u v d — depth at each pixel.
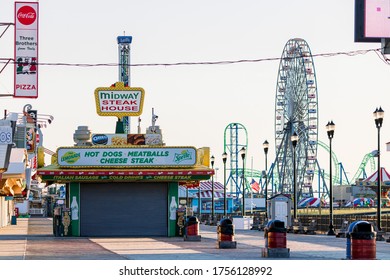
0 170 47.31
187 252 31.78
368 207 138.12
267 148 77.12
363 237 22.27
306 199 124.50
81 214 48.50
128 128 96.94
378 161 48.09
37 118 91.19
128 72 127.31
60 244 38.50
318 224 62.28
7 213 84.38
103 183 48.69
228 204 169.88
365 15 37.69
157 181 48.44
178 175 47.59
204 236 50.53
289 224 59.47
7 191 57.72
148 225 48.66
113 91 51.00
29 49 53.72
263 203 196.12
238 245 38.22
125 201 48.72
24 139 74.12
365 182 105.06
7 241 41.97
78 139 49.16
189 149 48.06
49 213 157.00
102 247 35.72
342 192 190.12
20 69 53.62
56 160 47.84
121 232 48.62
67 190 50.06
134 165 47.66
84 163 47.56
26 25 53.66
